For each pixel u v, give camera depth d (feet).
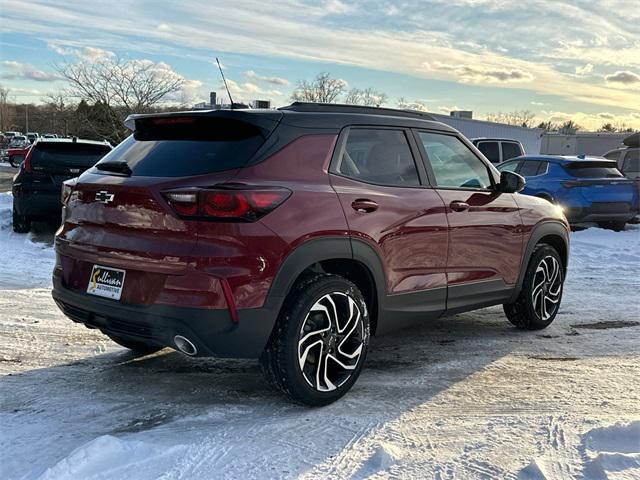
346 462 9.55
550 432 10.57
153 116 12.50
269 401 12.19
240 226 10.55
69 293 12.17
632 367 14.47
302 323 11.30
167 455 9.64
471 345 16.33
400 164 13.73
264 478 9.04
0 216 37.78
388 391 12.78
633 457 9.30
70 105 98.12
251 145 11.40
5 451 9.84
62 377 13.37
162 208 10.74
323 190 11.79
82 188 12.27
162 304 10.60
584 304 21.38
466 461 9.50
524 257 16.78
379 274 12.64
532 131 99.04
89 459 9.18
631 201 40.37
